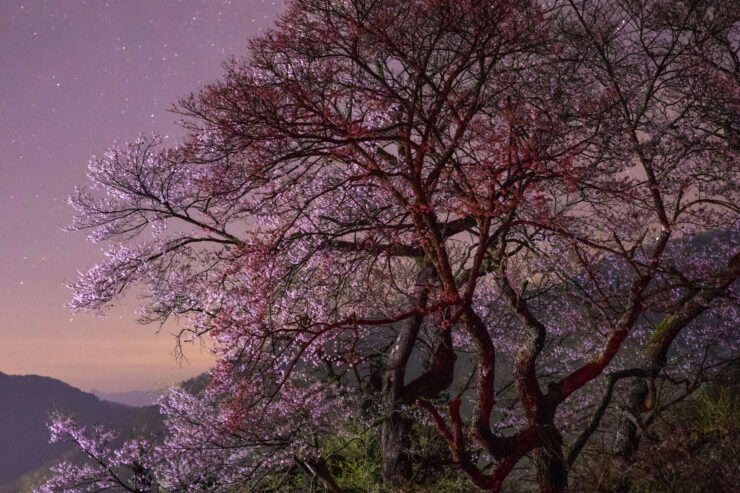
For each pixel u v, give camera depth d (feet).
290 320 34.71
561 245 29.25
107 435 43.86
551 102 26.86
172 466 39.99
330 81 26.91
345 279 33.17
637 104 29.68
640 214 26.84
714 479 20.42
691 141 28.17
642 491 22.39
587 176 25.23
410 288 36.50
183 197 36.81
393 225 30.27
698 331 34.45
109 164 37.52
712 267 30.68
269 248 31.63
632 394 30.27
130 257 38.75
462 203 25.49
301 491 42.22
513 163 24.20
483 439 26.50
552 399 28.25
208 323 37.63
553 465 26.84
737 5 30.07
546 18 25.95
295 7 26.14
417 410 37.27
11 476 255.91
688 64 29.55
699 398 30.12
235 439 38.06
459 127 25.98
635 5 30.71
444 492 31.99
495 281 30.81
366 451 39.60
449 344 39.37
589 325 34.19
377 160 28.86
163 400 42.47
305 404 37.65
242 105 25.35
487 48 26.04
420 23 25.99
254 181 29.48
